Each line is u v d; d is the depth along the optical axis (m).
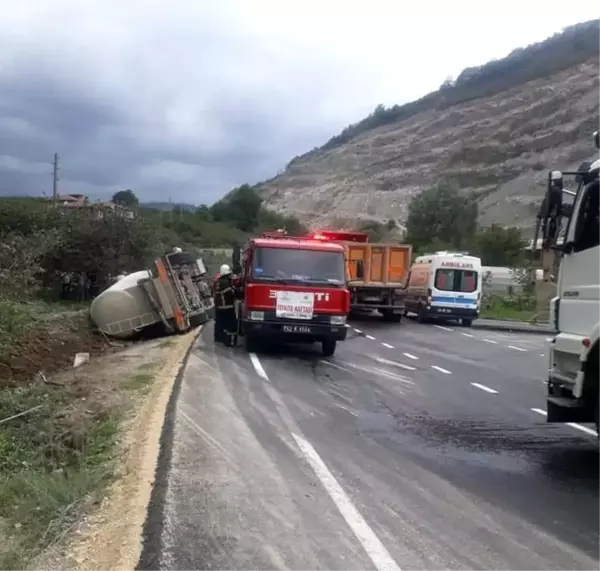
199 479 7.11
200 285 23.69
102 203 32.56
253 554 5.34
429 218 87.94
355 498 6.65
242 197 90.12
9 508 6.55
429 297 30.12
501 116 181.75
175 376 13.20
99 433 9.12
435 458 8.17
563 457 8.32
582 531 5.94
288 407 10.81
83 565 5.12
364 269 29.34
